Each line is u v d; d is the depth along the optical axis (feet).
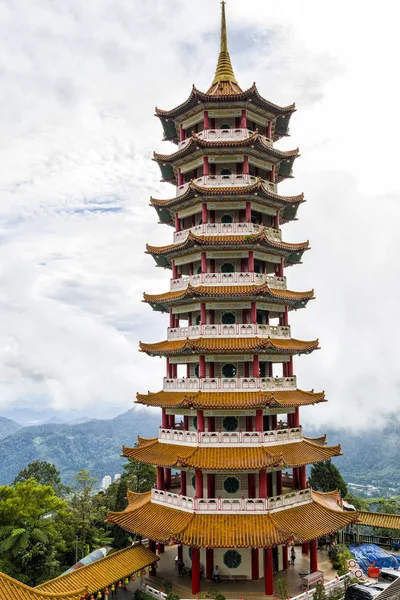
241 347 153.17
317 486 251.19
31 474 287.07
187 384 162.71
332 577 156.35
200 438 152.76
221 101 175.63
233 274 164.14
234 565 152.25
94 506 245.04
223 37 202.08
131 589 150.82
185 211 180.86
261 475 148.77
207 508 146.30
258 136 168.86
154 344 174.91
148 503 164.45
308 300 175.32
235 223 168.76
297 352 162.81
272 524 140.56
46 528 188.55
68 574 135.44
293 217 195.93
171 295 171.63
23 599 109.50
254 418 158.71
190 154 179.01
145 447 169.07
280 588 138.92
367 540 203.31
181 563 159.94
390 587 117.70
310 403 162.71
